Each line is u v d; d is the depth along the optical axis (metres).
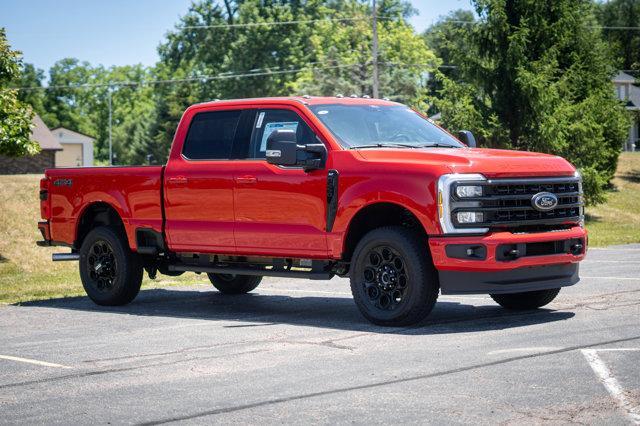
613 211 39.72
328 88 68.31
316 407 5.77
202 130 10.52
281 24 79.19
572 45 37.22
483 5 33.50
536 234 8.77
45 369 7.29
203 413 5.71
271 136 9.28
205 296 12.30
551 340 7.82
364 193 8.92
